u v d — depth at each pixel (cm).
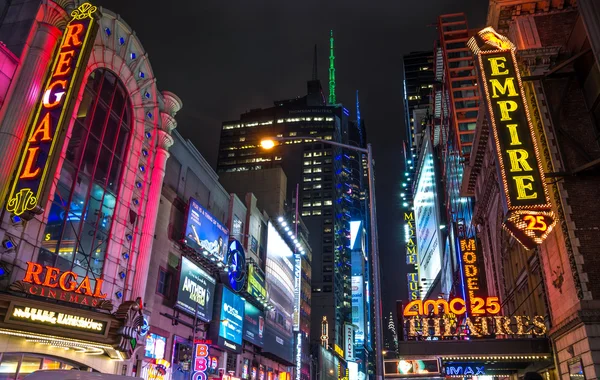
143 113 3944
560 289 2684
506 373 3469
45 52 2797
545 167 2783
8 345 2495
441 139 13388
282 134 18712
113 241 3462
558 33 3238
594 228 2588
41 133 2550
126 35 3781
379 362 1658
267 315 6975
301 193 17050
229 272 5459
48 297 2600
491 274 4897
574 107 2919
